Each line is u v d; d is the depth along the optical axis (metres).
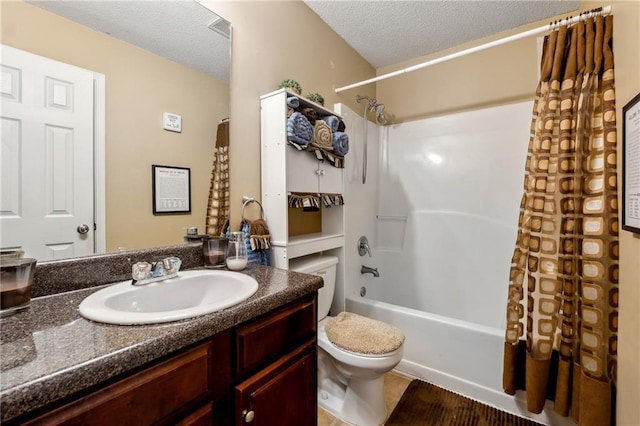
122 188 1.04
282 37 1.69
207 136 1.32
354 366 1.31
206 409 0.72
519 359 1.44
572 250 1.35
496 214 2.15
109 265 1.00
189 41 1.24
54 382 0.48
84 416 0.52
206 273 1.10
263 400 0.86
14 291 0.73
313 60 1.94
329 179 1.78
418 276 2.40
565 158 1.40
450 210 2.31
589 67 1.36
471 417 1.45
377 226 2.62
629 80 1.07
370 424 1.39
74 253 0.93
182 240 1.23
